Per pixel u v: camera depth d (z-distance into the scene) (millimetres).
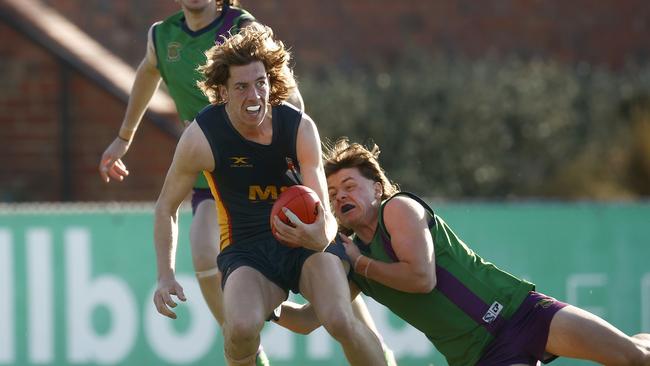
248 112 18672
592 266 33812
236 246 19891
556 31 62594
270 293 19406
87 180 39938
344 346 19141
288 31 59188
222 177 19422
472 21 61594
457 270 21188
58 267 31578
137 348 31812
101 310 31734
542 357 21266
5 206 38062
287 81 19281
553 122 55375
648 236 34031
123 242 31859
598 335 20531
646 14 63750
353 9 59969
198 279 22844
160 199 19891
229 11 22844
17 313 31312
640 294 34031
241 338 18688
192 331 31891
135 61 54469
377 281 20875
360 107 53531
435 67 57219
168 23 23109
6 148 39938
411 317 21484
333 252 19875
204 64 22703
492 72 57000
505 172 53906
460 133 53938
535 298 21281
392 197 20922
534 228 33562
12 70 39969
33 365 31359
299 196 18656
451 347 21484
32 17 41719
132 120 24250
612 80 59188
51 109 40000
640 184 53344
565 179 53062
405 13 60625
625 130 55906
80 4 54531
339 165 21328
